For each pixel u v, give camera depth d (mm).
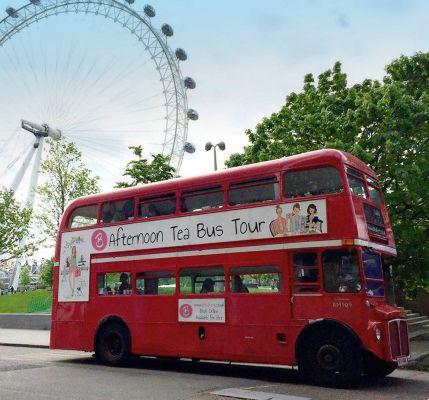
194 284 12000
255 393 8836
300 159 10945
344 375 9641
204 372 12047
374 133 17141
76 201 15039
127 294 13188
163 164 26562
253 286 11039
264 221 11109
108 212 14156
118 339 13273
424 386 9922
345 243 9984
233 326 11156
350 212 10117
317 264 10312
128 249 13367
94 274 13977
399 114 16781
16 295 50125
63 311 14414
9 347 19125
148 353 12461
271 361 10523
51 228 30281
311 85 21391
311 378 10039
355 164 11031
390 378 11070
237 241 11406
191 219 12312
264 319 10742
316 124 18828
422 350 15133
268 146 20828
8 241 33906
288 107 21609
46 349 18375
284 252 10688
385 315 9781
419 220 18609
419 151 17516
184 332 11922
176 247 12422
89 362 14125
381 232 11406
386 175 17531
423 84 20297
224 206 11820
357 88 20766
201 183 12336
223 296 11414
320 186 10602
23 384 9859
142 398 8398
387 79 20703
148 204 13297
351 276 9953
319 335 10078
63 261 14805
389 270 16734
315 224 10398
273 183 11219
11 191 34938
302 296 10352
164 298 12445
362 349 9664
